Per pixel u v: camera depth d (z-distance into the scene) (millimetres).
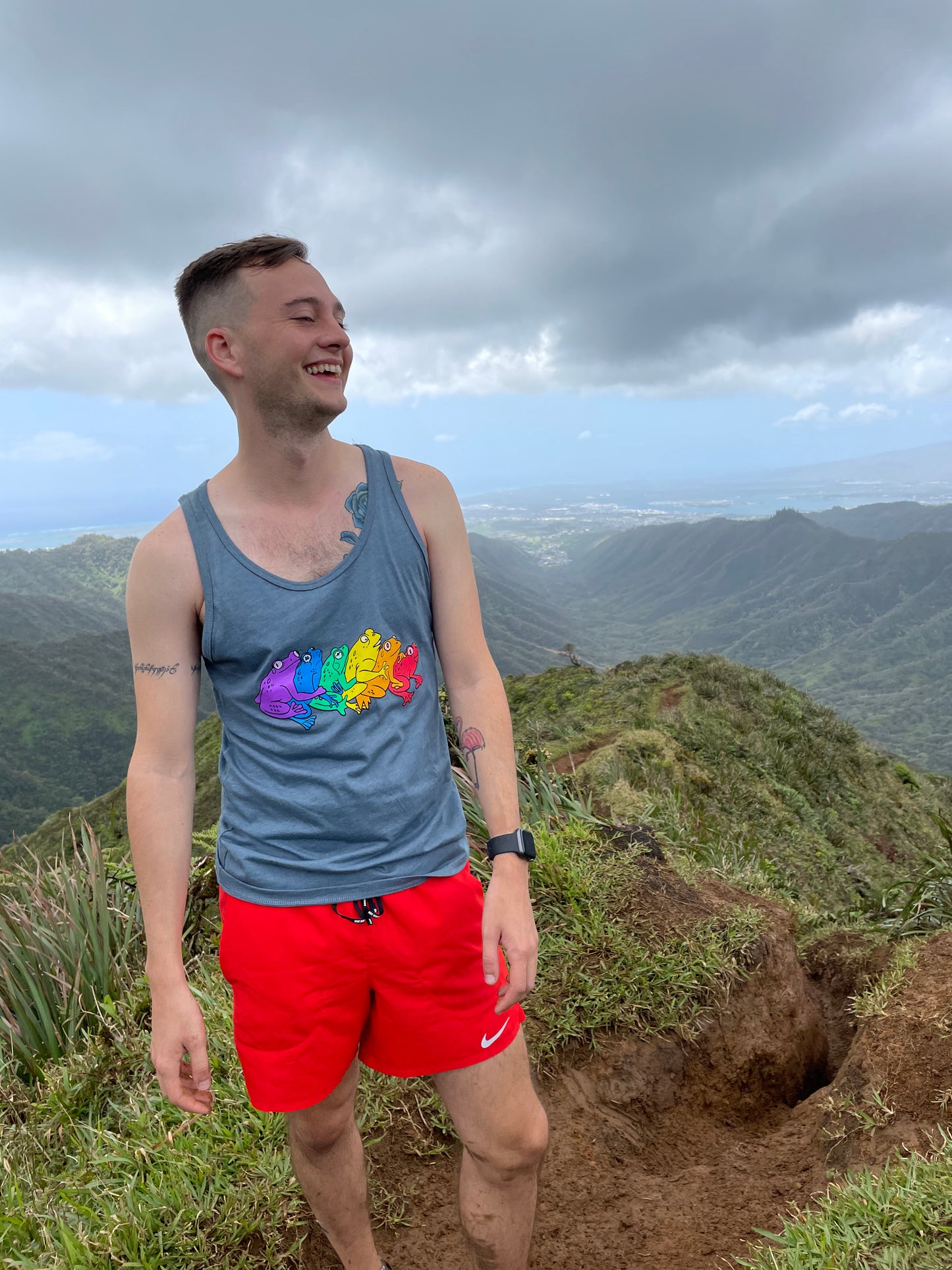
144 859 1439
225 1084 2510
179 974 1418
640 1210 2266
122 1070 2830
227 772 1500
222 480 1489
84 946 3414
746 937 3105
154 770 1464
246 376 1391
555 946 3059
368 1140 2400
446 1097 1516
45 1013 3219
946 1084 2211
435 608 1564
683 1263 2066
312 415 1382
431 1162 2379
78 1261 1953
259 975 1433
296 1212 2117
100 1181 2240
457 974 1451
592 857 3561
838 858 10961
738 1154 2473
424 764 1476
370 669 1432
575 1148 2479
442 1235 2168
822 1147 2357
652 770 10828
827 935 3881
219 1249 2043
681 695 14828
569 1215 2266
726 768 12141
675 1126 2738
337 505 1457
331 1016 1444
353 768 1410
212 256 1389
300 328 1374
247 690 1429
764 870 7609
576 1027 2785
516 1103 1494
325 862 1407
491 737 1528
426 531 1523
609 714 14422
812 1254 1648
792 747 14133
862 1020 2670
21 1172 2486
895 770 15914
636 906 3236
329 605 1407
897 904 4148
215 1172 2215
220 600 1407
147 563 1440
